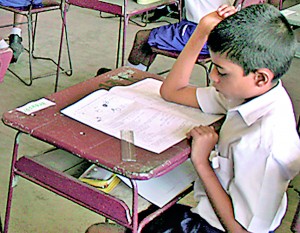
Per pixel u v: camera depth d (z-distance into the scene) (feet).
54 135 4.16
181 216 4.46
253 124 3.89
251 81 3.86
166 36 9.17
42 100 4.75
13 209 7.25
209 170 4.09
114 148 4.01
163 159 3.90
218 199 3.99
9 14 15.61
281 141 3.79
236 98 4.03
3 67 5.92
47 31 15.19
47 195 7.63
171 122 4.50
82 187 4.17
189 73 4.96
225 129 4.16
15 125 4.33
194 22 9.43
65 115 4.49
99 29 15.64
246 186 3.83
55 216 7.18
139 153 3.96
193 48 4.92
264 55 3.73
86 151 3.95
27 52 13.35
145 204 4.31
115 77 5.41
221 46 3.79
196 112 4.75
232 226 3.94
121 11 9.61
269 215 3.85
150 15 16.75
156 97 5.00
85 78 12.19
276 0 11.07
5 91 11.09
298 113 10.46
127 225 3.99
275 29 3.78
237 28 3.77
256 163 3.80
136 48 9.91
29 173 4.57
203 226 4.29
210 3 9.13
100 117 4.50
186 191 4.52
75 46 14.16
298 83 12.02
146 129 4.35
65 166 4.64
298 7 9.77
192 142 4.14
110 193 4.37
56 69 12.54
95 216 7.22
